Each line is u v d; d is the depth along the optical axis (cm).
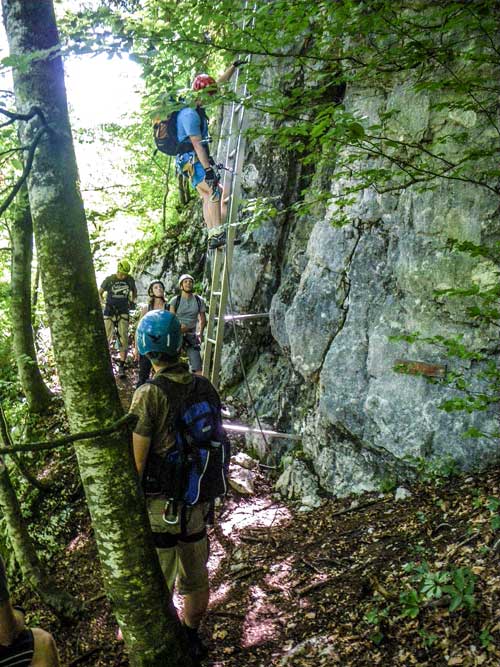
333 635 335
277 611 382
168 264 1141
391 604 337
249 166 725
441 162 459
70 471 701
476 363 457
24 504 666
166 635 271
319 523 490
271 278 723
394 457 498
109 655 407
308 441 592
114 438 260
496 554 334
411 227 496
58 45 232
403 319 501
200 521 322
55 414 841
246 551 476
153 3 324
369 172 354
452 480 455
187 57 320
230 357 762
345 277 553
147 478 320
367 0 310
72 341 252
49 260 250
